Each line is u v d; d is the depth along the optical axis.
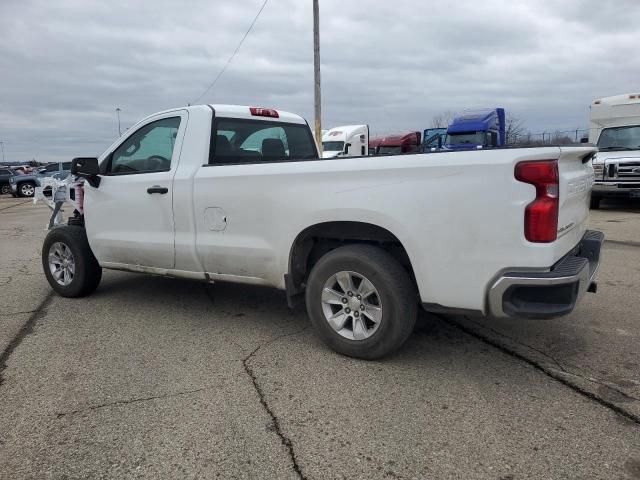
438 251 3.40
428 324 4.67
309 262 4.34
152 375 3.71
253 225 4.19
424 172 3.40
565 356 3.93
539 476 2.52
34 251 9.41
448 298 3.44
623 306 5.13
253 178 4.13
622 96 13.95
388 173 3.53
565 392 3.35
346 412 3.15
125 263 5.23
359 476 2.56
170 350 4.18
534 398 3.28
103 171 5.32
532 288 3.20
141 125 5.11
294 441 2.86
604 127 14.34
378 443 2.82
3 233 12.42
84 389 3.51
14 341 4.43
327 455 2.73
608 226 10.62
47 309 5.37
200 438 2.90
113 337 4.50
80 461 2.71
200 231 4.52
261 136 5.30
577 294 3.24
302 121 5.96
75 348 4.25
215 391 3.45
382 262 3.64
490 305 3.31
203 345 4.28
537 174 3.10
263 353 4.09
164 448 2.81
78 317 5.08
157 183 4.74
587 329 4.50
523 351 4.03
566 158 3.34
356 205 3.63
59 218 7.35
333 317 3.95
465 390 3.40
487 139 22.78
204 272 4.62
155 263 4.95
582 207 3.96
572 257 3.57
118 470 2.63
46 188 7.43
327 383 3.54
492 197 3.20
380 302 3.67
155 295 5.82
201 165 4.57
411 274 3.86
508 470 2.57
